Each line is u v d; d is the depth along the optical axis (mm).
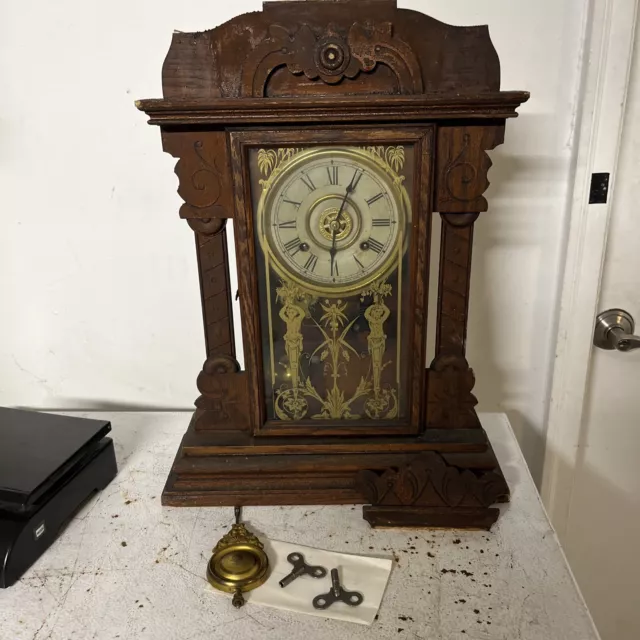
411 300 869
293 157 813
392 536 858
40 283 1218
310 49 773
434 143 798
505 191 1119
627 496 1317
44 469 853
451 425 939
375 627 718
